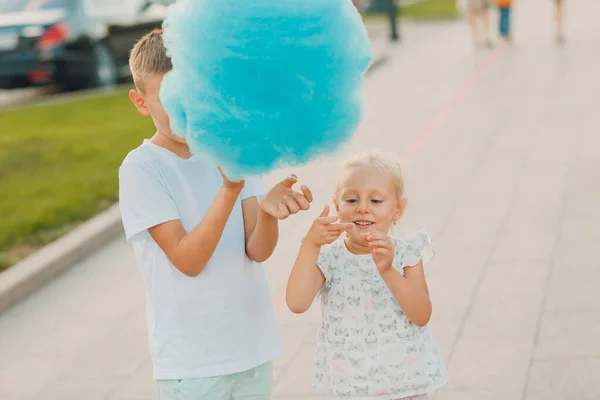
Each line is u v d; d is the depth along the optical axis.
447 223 6.70
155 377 2.87
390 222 3.11
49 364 5.21
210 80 2.21
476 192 7.38
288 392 4.44
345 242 3.13
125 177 2.81
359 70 2.33
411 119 10.49
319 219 2.89
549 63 13.14
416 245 3.12
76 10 13.98
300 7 2.19
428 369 3.05
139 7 14.88
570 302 5.08
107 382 4.91
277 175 8.52
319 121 2.28
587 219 6.39
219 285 2.84
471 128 9.68
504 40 15.46
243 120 2.21
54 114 12.62
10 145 10.57
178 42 2.25
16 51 13.62
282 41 2.17
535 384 4.24
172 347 2.83
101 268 6.73
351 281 3.07
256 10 2.17
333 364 3.08
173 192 2.83
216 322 2.83
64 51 13.73
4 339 5.64
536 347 4.60
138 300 6.05
